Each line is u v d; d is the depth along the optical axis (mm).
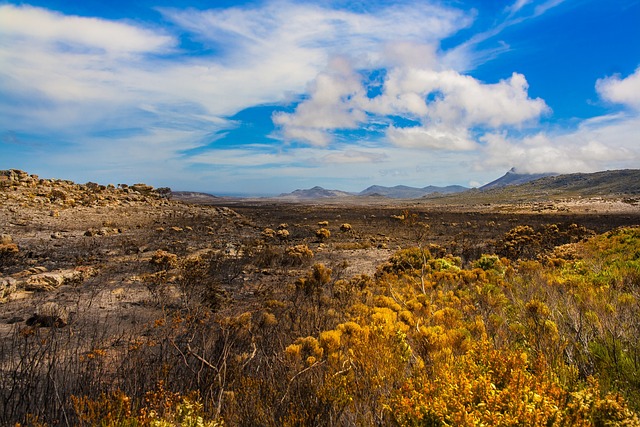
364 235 27297
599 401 2256
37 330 6227
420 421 2412
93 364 4629
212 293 8797
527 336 4297
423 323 5422
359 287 10398
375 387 3178
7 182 33781
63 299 8727
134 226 25234
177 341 5645
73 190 39031
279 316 7254
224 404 3424
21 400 3684
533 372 3053
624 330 4145
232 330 5492
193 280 10023
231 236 23797
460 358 3338
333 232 29141
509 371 2793
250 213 51438
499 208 83812
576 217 47000
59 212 27422
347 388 3186
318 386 3418
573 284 7914
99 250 15844
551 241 20406
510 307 6625
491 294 7680
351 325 4402
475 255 16781
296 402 3316
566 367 3242
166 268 12430
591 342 3881
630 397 2801
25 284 9336
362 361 3549
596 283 7848
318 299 8648
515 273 11562
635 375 3066
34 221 22938
